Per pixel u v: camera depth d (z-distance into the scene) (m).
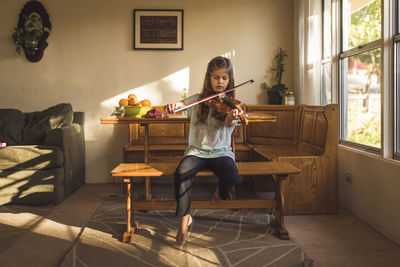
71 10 4.32
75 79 4.38
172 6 4.36
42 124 3.92
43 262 2.18
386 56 2.55
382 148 2.60
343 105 3.42
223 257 2.19
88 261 2.13
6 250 2.36
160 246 2.37
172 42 4.36
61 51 4.35
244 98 4.45
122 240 2.46
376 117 2.78
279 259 2.16
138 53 4.38
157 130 4.26
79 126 4.18
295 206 3.08
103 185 4.33
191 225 2.80
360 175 2.93
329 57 3.69
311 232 2.67
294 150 3.67
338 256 2.24
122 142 4.44
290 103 4.18
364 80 2.97
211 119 2.41
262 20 4.41
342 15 3.37
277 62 4.41
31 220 2.98
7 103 4.36
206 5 4.38
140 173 2.37
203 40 4.39
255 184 3.86
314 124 3.46
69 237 2.60
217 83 2.38
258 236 2.55
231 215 3.05
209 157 2.36
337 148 3.09
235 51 4.41
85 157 4.44
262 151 3.61
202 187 4.19
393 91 2.55
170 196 3.77
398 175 2.37
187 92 4.41
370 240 2.50
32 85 4.36
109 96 4.40
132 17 4.36
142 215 3.06
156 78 4.40
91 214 3.16
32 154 3.37
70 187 3.81
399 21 2.51
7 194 3.37
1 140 3.84
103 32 4.36
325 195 3.09
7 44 4.30
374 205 2.71
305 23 3.94
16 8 4.27
